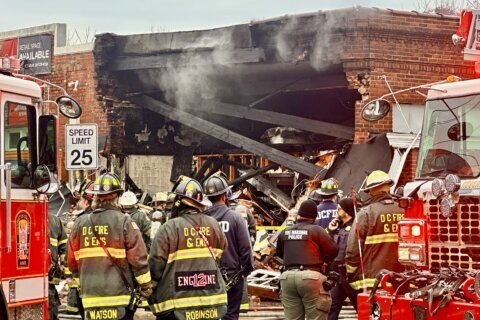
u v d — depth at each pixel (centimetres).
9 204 890
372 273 1046
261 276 1630
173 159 2433
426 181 958
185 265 946
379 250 1045
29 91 944
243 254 1096
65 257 1220
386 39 1892
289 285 1048
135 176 2397
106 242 940
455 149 960
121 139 2345
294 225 1059
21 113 935
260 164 2305
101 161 2372
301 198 1895
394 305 903
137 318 1420
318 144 2172
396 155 1816
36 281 947
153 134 2398
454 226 891
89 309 940
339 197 1716
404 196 949
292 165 2019
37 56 2520
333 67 1966
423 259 910
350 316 1405
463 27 995
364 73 1884
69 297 1320
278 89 2136
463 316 827
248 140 2103
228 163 2347
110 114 2325
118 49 2256
